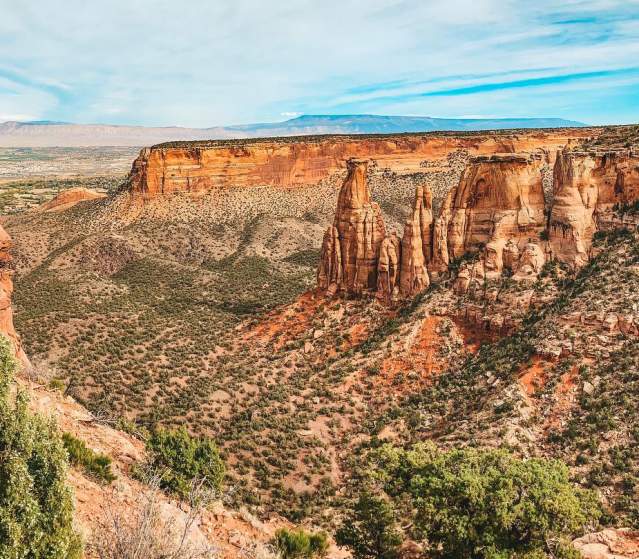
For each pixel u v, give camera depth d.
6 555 11.42
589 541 22.53
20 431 12.63
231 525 21.05
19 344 34.81
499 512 18.64
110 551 12.86
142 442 29.41
